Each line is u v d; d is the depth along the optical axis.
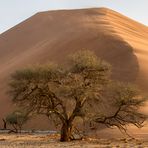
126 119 74.88
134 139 80.69
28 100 73.50
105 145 64.00
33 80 72.50
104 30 194.12
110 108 85.38
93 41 183.88
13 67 189.88
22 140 79.81
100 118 73.62
